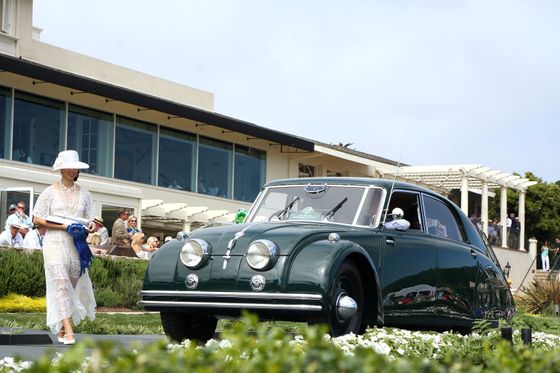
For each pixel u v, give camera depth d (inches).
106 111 1163.9
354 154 1513.3
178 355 129.6
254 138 1397.6
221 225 368.8
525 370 131.7
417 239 387.5
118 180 1176.8
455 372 123.1
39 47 1157.7
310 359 115.2
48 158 1087.6
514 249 1662.2
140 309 754.8
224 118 1263.5
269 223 360.8
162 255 354.6
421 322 384.5
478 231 445.4
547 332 514.9
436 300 393.7
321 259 329.7
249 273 333.7
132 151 1203.2
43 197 395.9
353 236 352.5
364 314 352.2
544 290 1094.4
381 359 115.5
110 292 729.6
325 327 129.1
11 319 515.5
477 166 1545.3
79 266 397.1
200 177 1310.3
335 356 114.2
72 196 399.2
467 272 418.0
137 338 436.5
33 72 1010.7
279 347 131.1
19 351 340.5
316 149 1430.9
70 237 396.2
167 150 1257.4
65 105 1109.1
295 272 328.8
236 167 1371.8
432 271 391.5
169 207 1181.7
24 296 668.7
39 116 1078.4
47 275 393.4
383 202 376.8
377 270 358.9
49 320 391.2
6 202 885.8
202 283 340.8
